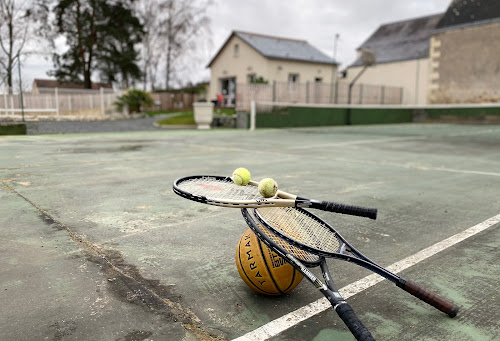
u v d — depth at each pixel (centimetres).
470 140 1488
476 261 331
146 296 258
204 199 226
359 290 276
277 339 214
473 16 2641
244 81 3158
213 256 329
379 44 3484
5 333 212
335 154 1038
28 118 1994
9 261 306
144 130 1817
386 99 2964
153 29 3969
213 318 234
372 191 592
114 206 474
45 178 633
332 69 3359
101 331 217
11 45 3206
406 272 307
